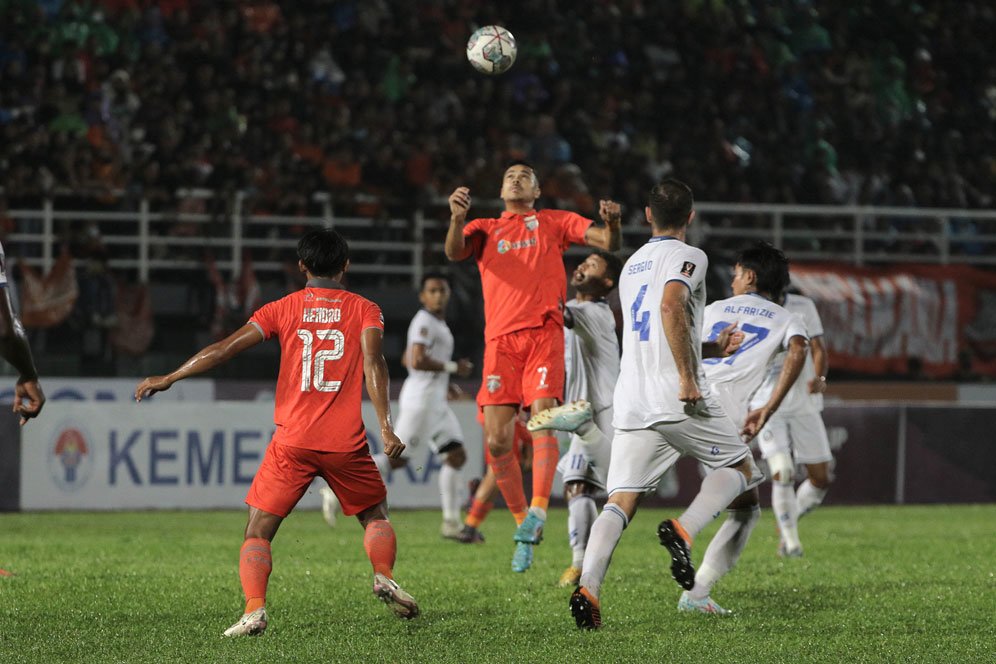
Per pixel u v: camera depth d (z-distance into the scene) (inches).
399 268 2623.0
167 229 2600.9
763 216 2945.4
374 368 800.3
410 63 3088.1
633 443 837.8
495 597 960.9
